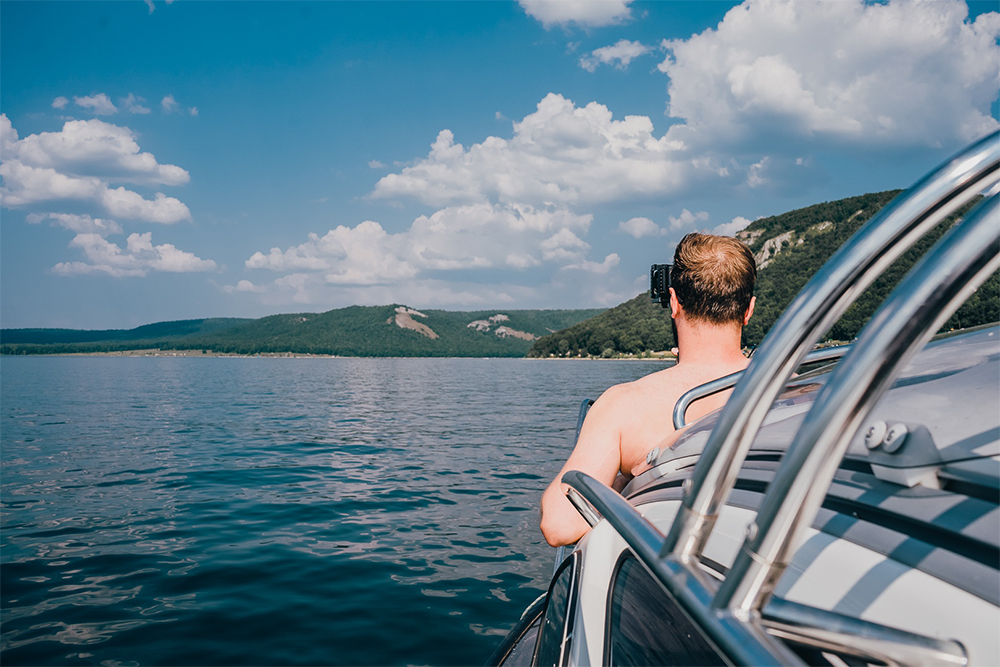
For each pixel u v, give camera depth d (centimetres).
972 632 40
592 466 129
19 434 1359
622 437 131
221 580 453
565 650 87
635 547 61
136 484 812
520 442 1274
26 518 630
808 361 103
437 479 859
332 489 786
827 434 39
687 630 57
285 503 705
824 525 57
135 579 455
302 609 404
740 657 39
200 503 702
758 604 43
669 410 130
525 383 4228
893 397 62
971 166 42
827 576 52
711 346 137
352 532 586
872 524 53
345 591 436
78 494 749
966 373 61
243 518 635
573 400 2653
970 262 36
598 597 86
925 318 37
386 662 337
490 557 514
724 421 49
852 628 42
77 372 5922
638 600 73
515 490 786
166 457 1046
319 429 1505
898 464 51
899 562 48
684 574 50
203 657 339
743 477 74
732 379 119
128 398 2622
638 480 116
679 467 99
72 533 573
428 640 363
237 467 948
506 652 163
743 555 43
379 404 2392
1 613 393
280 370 7375
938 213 44
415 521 629
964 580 43
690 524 52
